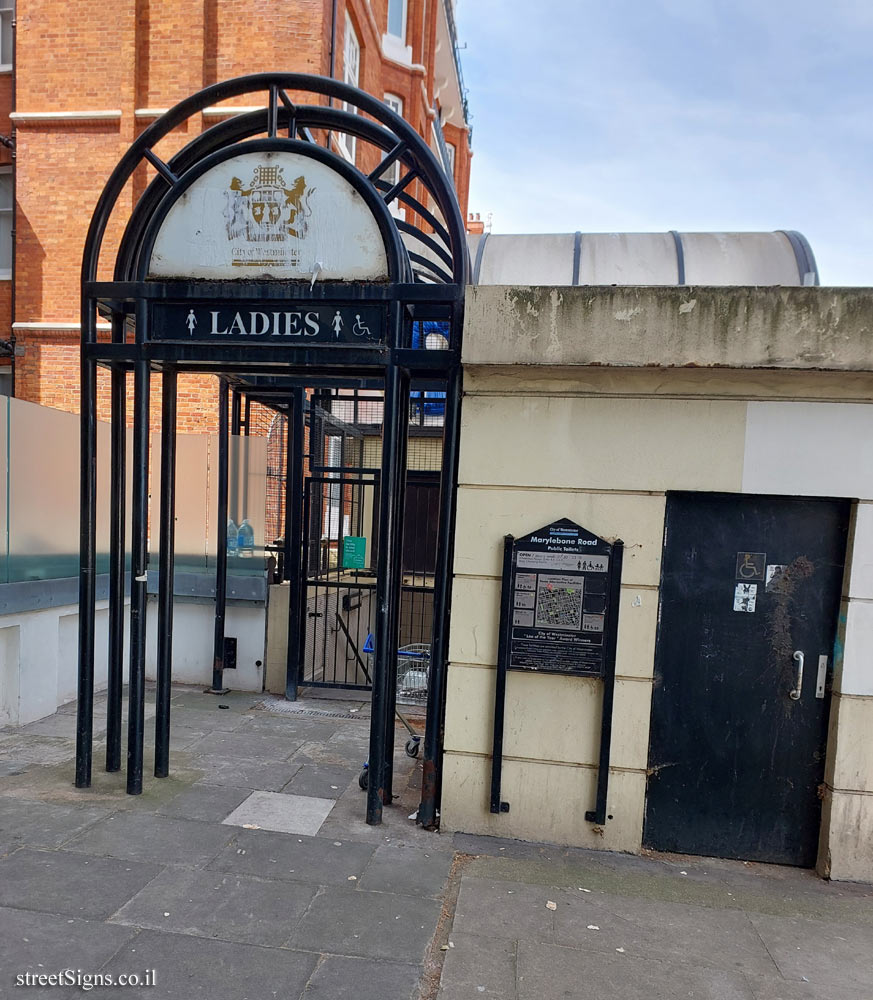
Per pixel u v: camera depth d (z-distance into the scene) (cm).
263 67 915
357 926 327
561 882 379
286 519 731
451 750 432
